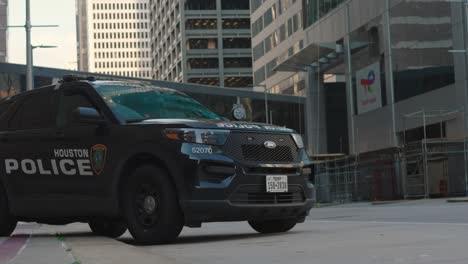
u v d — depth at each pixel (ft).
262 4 260.21
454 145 101.71
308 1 163.84
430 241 21.39
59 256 18.38
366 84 132.36
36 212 28.12
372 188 120.37
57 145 27.25
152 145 23.81
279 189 24.66
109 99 26.27
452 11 104.83
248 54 374.84
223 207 23.24
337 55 147.54
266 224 28.40
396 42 120.67
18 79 154.92
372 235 24.50
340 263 16.51
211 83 372.38
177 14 388.98
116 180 24.85
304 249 20.25
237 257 18.78
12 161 29.04
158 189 23.36
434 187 104.53
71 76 28.25
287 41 230.48
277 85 241.76
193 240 25.53
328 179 140.77
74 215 26.61
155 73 483.51
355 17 136.36
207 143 23.52
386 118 124.57
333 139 159.33
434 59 109.81
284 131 25.90
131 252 19.39
